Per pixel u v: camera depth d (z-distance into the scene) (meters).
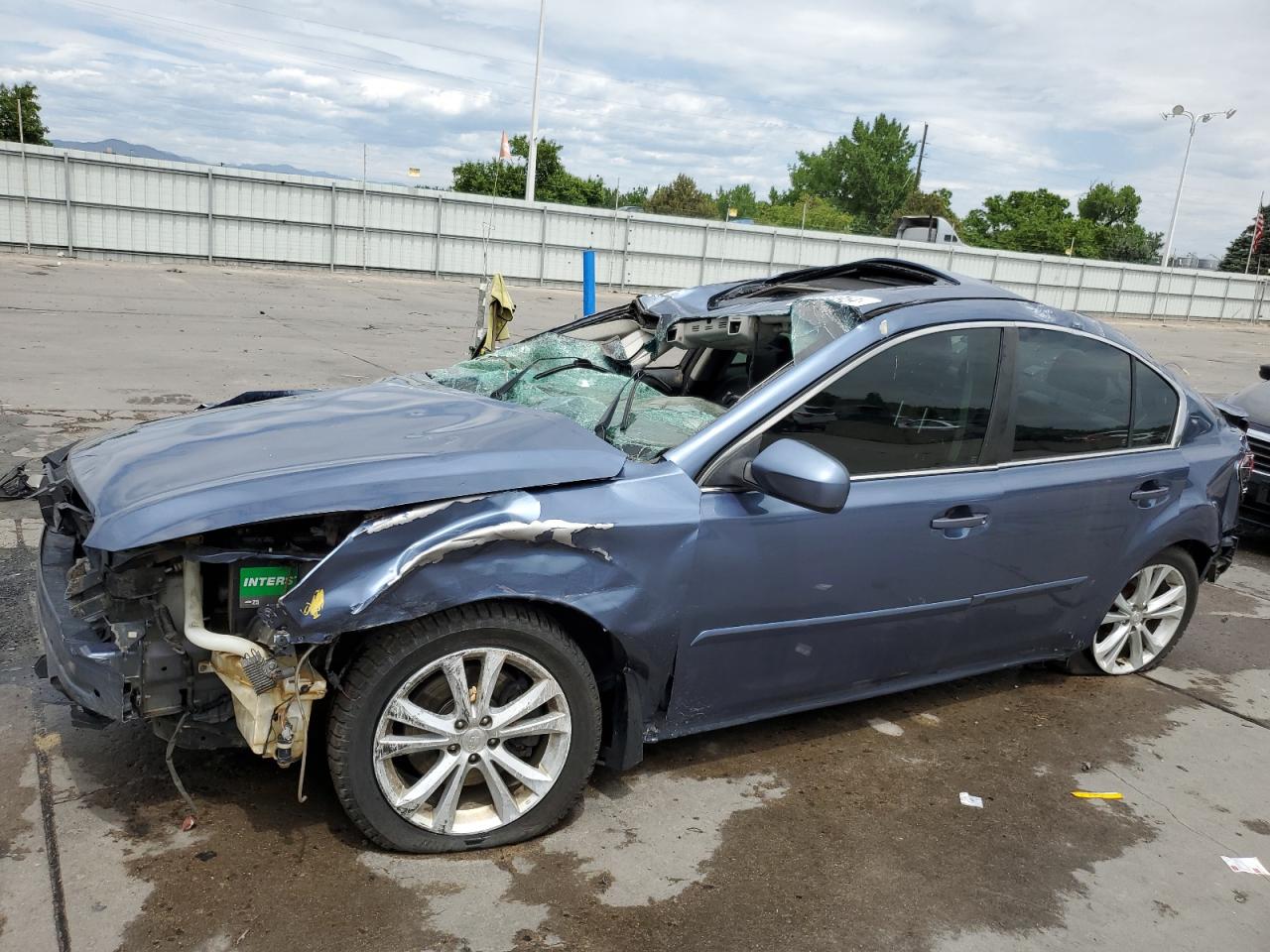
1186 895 2.94
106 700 2.50
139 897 2.49
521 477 2.71
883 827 3.15
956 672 3.81
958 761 3.65
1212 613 5.75
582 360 4.25
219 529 2.44
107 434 3.38
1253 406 7.74
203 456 2.87
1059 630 4.05
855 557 3.23
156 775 3.04
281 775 3.09
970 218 85.06
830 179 90.06
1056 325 3.78
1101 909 2.84
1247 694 4.54
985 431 3.56
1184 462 4.23
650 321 4.62
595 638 2.98
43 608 2.79
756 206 83.38
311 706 2.57
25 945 2.29
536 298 27.83
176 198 27.39
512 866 2.77
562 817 2.94
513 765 2.79
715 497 2.98
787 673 3.28
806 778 3.41
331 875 2.64
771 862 2.91
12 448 6.79
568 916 2.57
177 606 2.55
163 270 25.55
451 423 3.15
